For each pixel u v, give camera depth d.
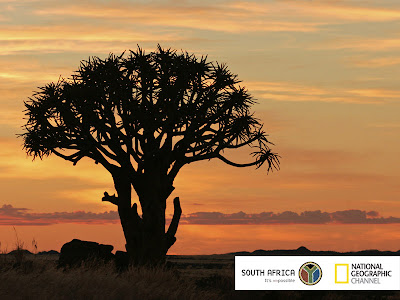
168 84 48.53
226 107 49.12
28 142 49.44
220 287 32.50
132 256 46.62
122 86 48.03
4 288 22.67
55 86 49.75
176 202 49.66
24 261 27.92
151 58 49.38
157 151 48.44
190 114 48.31
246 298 31.69
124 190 48.69
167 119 48.03
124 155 48.91
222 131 49.78
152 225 47.34
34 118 48.75
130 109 47.72
